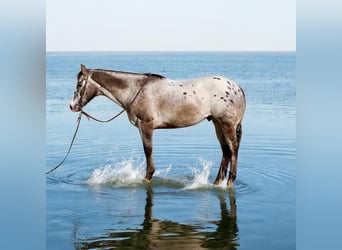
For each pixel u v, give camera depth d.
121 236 4.84
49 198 6.01
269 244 4.70
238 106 6.44
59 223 5.23
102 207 5.69
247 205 5.78
